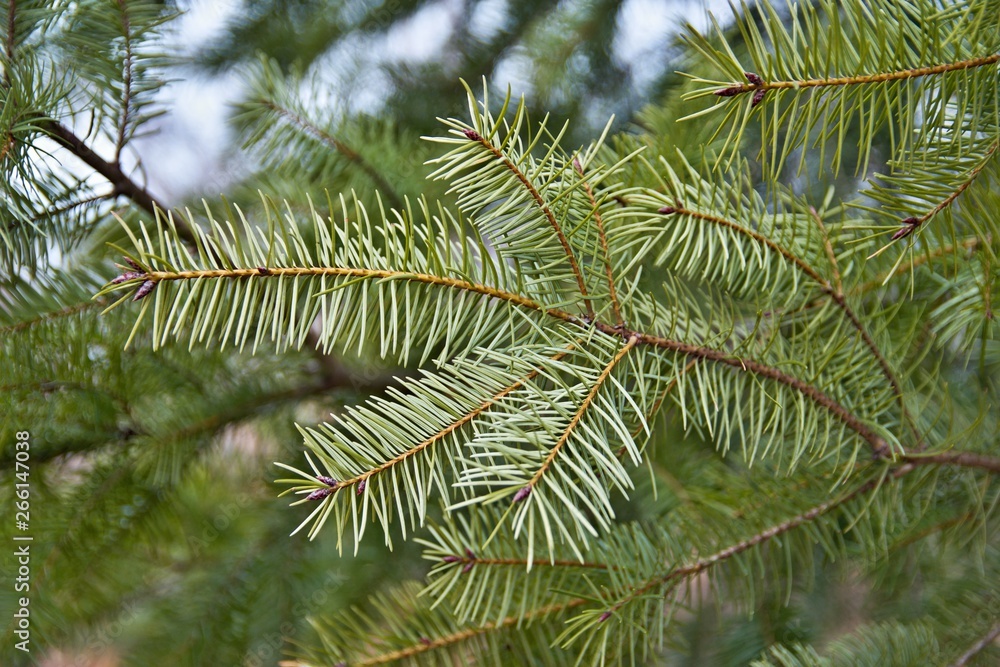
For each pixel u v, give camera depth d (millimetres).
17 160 478
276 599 718
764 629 569
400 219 394
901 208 396
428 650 460
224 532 764
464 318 405
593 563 460
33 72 475
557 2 921
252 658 686
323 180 600
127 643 696
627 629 454
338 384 718
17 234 498
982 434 478
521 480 378
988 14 388
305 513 747
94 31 503
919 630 488
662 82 813
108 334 553
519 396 402
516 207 400
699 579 471
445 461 417
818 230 448
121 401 586
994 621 500
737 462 541
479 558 440
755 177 636
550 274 410
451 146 678
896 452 456
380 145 631
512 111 849
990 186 400
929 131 391
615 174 452
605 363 404
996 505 491
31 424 555
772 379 433
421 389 394
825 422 442
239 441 728
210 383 659
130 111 519
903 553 513
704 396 415
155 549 689
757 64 375
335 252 396
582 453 408
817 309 456
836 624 587
